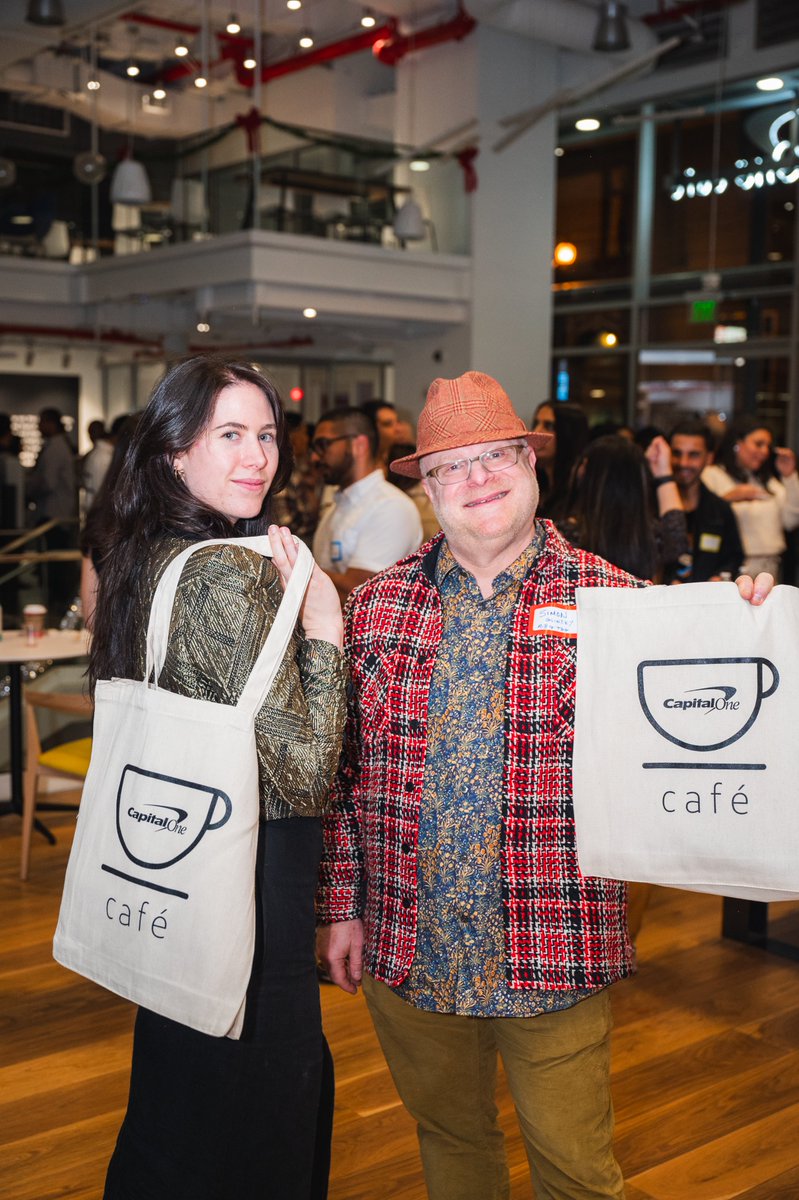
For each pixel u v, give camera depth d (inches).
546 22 382.9
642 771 59.4
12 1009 128.8
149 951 54.4
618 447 117.8
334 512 161.6
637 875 59.6
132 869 55.4
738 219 443.5
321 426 157.8
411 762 65.7
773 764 57.1
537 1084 64.4
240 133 366.6
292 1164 59.4
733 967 139.5
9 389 561.3
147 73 470.9
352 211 386.0
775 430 438.9
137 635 58.1
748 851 57.5
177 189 396.8
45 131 449.7
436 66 430.9
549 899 63.2
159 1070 58.3
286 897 58.5
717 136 446.0
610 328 494.3
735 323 447.8
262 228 363.3
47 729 208.1
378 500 157.2
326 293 385.4
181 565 56.4
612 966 63.7
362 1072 114.5
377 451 161.3
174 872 53.9
